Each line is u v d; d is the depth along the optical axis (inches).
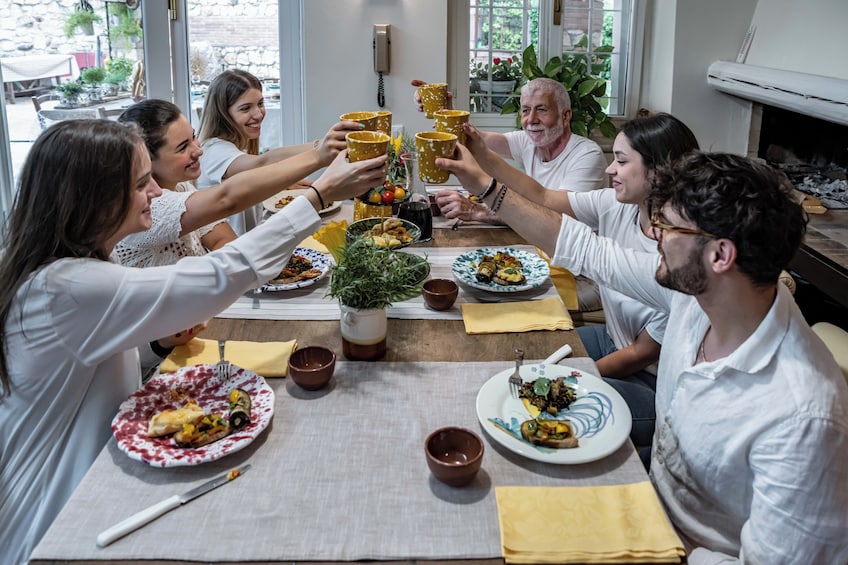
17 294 50.6
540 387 56.1
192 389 55.8
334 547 41.8
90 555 40.8
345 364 61.9
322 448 50.6
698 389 48.7
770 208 42.6
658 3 160.2
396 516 44.3
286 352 62.9
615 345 83.6
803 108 125.6
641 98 171.5
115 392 54.9
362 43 153.3
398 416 54.5
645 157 76.3
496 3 162.2
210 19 155.8
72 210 50.8
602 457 49.1
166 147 80.1
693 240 44.6
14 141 151.5
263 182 73.6
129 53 154.2
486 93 168.4
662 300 66.6
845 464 42.4
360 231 87.4
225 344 64.4
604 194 89.2
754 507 44.6
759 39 147.7
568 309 87.7
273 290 76.2
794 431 42.9
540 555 41.3
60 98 152.6
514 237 96.1
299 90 161.6
